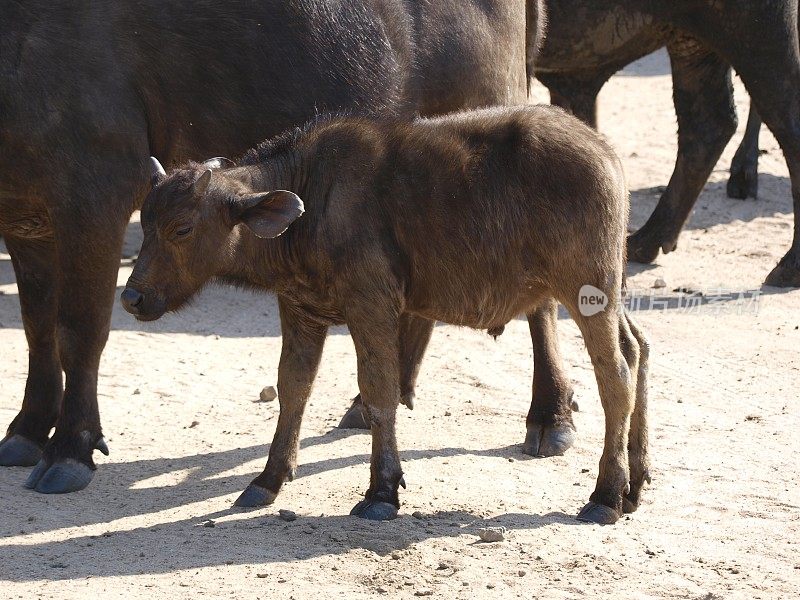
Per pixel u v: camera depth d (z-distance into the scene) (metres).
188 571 14.89
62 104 17.67
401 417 21.20
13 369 24.09
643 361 17.17
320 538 15.90
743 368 23.56
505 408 21.72
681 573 14.91
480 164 16.41
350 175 16.36
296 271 16.59
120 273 30.58
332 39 19.02
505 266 16.48
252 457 19.42
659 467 18.62
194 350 25.59
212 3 18.55
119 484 18.27
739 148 37.09
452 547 15.59
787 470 18.44
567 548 15.59
